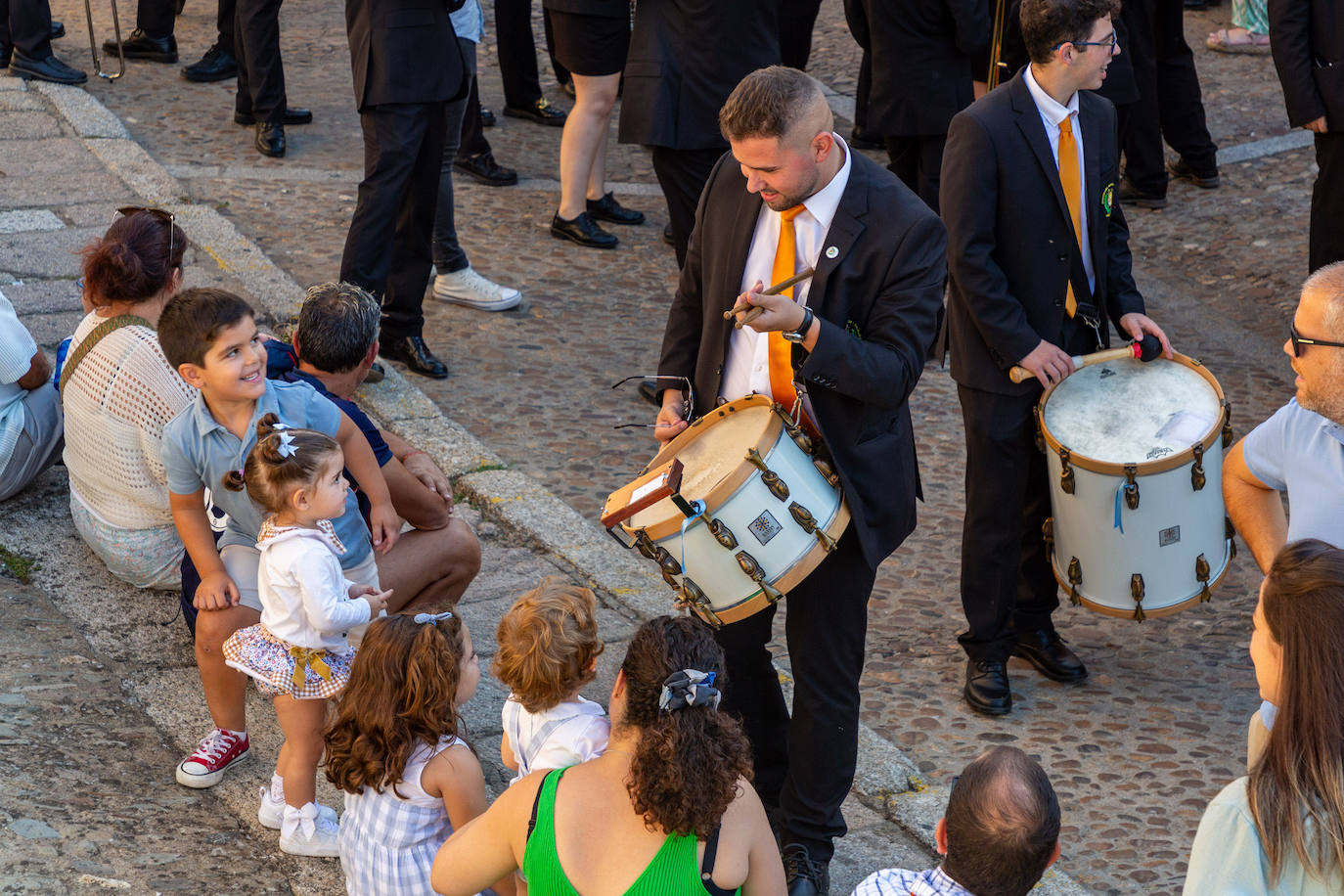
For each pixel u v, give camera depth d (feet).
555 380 24.53
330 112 34.91
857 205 12.67
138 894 12.21
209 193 29.71
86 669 15.79
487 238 29.63
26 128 31.14
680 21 24.27
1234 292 29.37
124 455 16.48
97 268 16.55
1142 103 32.09
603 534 20.22
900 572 20.79
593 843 9.45
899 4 25.67
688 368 14.38
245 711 15.02
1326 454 10.99
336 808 14.30
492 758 15.31
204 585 14.10
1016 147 16.21
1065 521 16.42
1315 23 24.18
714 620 12.47
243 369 13.85
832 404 12.87
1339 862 8.02
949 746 16.94
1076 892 14.20
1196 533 15.98
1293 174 34.32
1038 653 18.51
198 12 40.98
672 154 25.03
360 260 22.68
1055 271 16.57
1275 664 8.59
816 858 13.47
